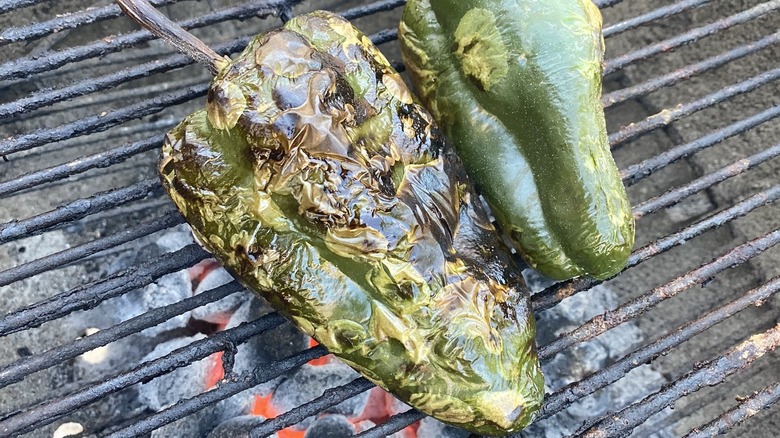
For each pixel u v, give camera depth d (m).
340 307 0.20
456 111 0.24
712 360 0.25
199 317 0.30
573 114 0.22
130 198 0.24
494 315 0.21
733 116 0.32
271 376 0.24
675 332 0.25
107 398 0.29
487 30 0.23
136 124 0.31
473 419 0.21
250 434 0.23
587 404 0.30
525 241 0.24
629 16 0.34
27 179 0.24
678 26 0.33
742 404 0.25
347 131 0.20
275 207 0.20
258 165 0.20
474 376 0.20
